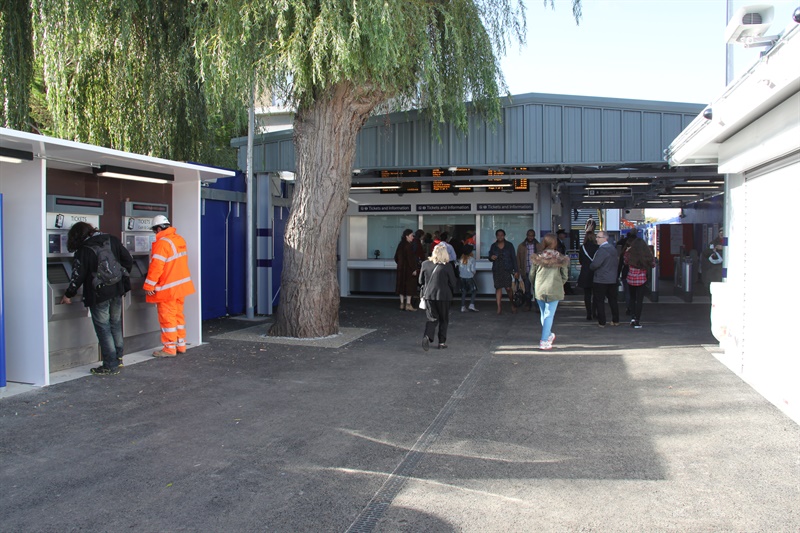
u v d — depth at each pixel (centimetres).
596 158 1197
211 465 457
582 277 1227
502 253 1318
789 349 569
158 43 1146
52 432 527
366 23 845
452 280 909
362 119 1026
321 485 422
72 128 1205
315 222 992
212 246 1238
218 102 975
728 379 707
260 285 1325
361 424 557
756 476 432
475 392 670
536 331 1088
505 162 1222
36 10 924
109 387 676
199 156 1329
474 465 459
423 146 1263
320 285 1007
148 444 500
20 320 677
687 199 2305
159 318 845
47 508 384
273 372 758
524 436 525
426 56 971
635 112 1191
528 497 403
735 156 701
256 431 535
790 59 454
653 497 401
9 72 1009
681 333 1038
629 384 695
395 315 1315
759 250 662
